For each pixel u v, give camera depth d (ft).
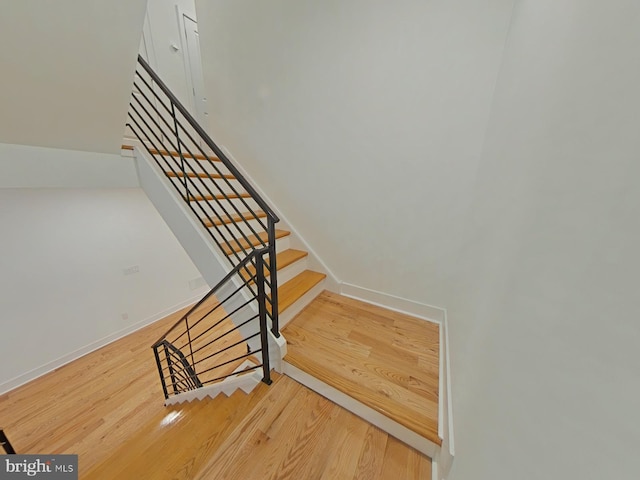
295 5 5.81
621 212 0.90
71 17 2.64
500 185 2.94
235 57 7.10
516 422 1.42
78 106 3.89
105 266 9.45
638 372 0.71
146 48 9.03
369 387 4.26
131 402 7.39
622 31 1.06
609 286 0.91
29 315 7.91
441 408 3.78
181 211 5.43
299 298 6.17
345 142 6.11
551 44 2.04
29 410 7.16
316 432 3.82
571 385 1.03
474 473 1.92
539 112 2.06
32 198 7.64
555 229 1.42
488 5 4.16
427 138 5.18
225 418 4.14
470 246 4.25
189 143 10.63
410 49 4.91
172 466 3.34
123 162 5.64
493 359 2.01
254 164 7.80
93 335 9.38
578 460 0.92
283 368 4.91
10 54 2.70
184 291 12.23
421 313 6.26
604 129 1.10
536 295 1.49
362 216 6.42
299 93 6.37
